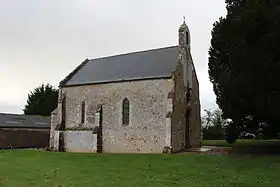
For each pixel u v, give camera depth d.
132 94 30.09
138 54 34.12
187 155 23.78
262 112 20.70
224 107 23.22
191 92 31.30
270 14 19.20
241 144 33.69
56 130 34.03
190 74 31.47
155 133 28.20
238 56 21.09
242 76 20.48
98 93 32.47
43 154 27.41
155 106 28.59
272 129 24.36
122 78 31.23
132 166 19.42
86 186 13.54
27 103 61.91
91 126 32.44
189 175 16.22
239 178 15.22
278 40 18.83
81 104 33.66
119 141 30.14
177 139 28.09
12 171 17.73
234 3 23.00
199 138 31.97
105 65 35.69
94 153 28.53
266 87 19.70
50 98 60.19
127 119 30.11
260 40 19.77
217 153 24.48
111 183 14.22
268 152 23.97
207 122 59.88
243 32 20.34
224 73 23.22
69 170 18.09
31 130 43.59
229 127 24.69
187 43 31.52
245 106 21.44
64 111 34.72
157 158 22.56
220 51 24.56
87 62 38.94
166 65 30.06
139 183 14.24
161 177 15.74
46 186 13.55
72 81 35.34
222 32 22.91
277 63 18.73
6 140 40.69
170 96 27.80
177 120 28.39
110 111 31.30
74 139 33.19
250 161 19.70
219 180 14.88
